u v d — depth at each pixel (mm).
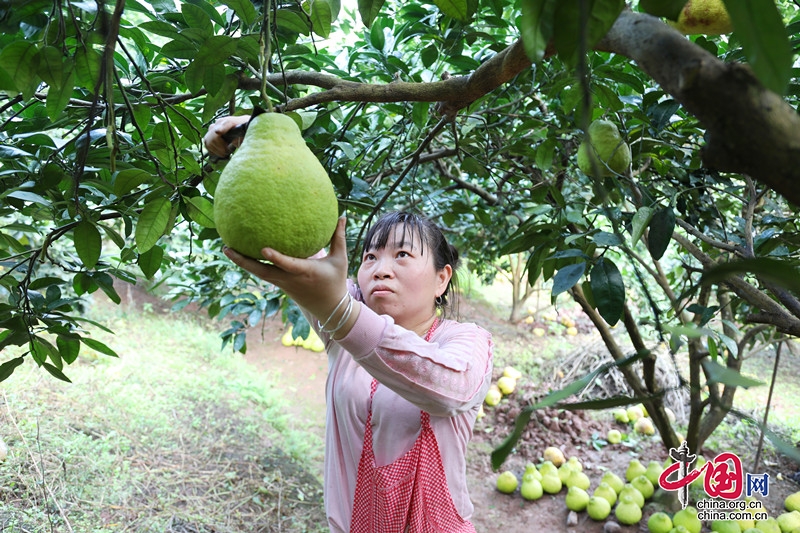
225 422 4258
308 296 869
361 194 2012
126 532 2846
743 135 396
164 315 6297
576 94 1560
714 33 1213
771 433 455
